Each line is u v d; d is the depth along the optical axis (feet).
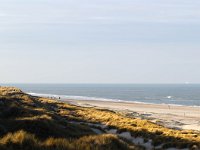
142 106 357.82
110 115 142.61
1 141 47.29
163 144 82.94
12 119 71.26
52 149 47.57
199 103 490.08
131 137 92.63
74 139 58.54
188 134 107.34
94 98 556.51
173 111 303.48
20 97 153.48
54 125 69.05
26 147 46.55
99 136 61.82
